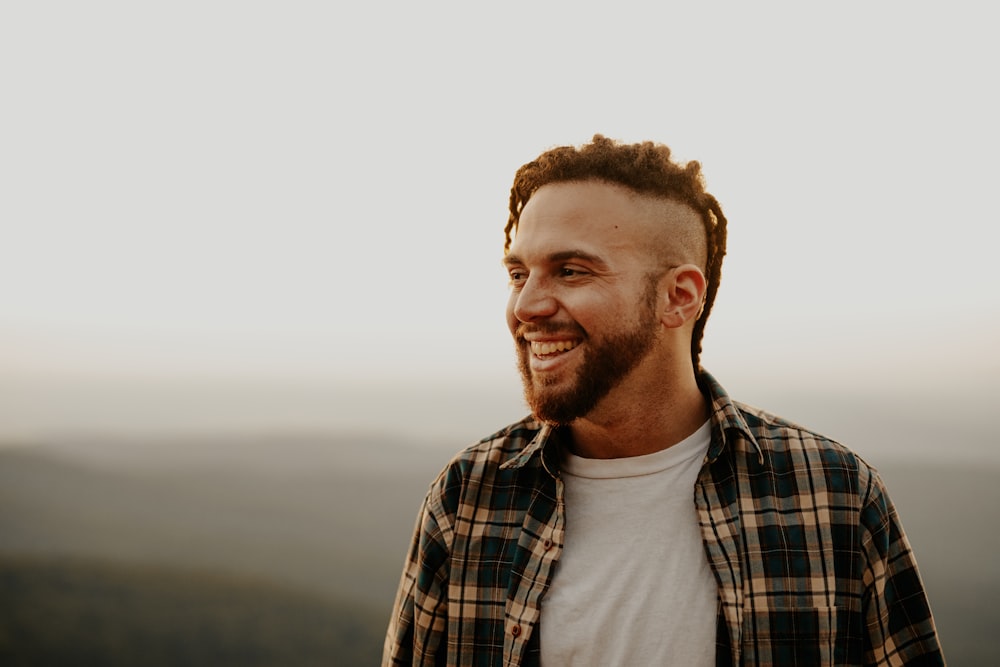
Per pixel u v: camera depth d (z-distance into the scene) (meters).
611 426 1.44
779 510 1.39
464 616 1.46
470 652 1.44
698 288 1.44
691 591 1.35
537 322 1.38
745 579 1.34
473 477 1.55
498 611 1.44
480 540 1.50
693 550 1.39
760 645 1.31
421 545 1.56
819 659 1.31
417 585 1.54
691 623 1.33
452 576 1.49
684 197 1.47
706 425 1.50
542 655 1.37
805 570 1.35
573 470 1.50
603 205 1.38
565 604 1.38
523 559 1.45
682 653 1.31
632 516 1.43
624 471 1.46
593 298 1.35
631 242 1.38
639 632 1.33
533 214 1.42
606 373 1.37
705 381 1.57
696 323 1.60
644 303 1.38
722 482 1.42
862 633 1.37
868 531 1.39
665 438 1.46
